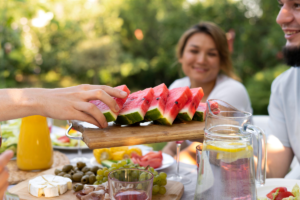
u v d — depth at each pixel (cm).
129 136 119
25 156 173
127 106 138
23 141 173
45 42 1598
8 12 594
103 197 122
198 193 102
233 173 96
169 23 1312
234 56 1071
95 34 1622
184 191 147
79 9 1540
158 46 1527
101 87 133
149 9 1572
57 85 1561
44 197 131
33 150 172
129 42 1619
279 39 993
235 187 96
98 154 181
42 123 176
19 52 1248
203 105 156
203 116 147
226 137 97
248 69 1078
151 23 1572
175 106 138
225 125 100
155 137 123
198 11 1205
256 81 887
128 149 194
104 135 120
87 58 1548
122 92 132
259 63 1086
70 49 1611
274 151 221
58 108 126
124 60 1554
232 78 332
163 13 1499
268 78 859
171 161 186
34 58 1552
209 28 317
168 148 295
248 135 99
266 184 143
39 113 131
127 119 134
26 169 175
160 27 1526
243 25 1091
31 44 1520
